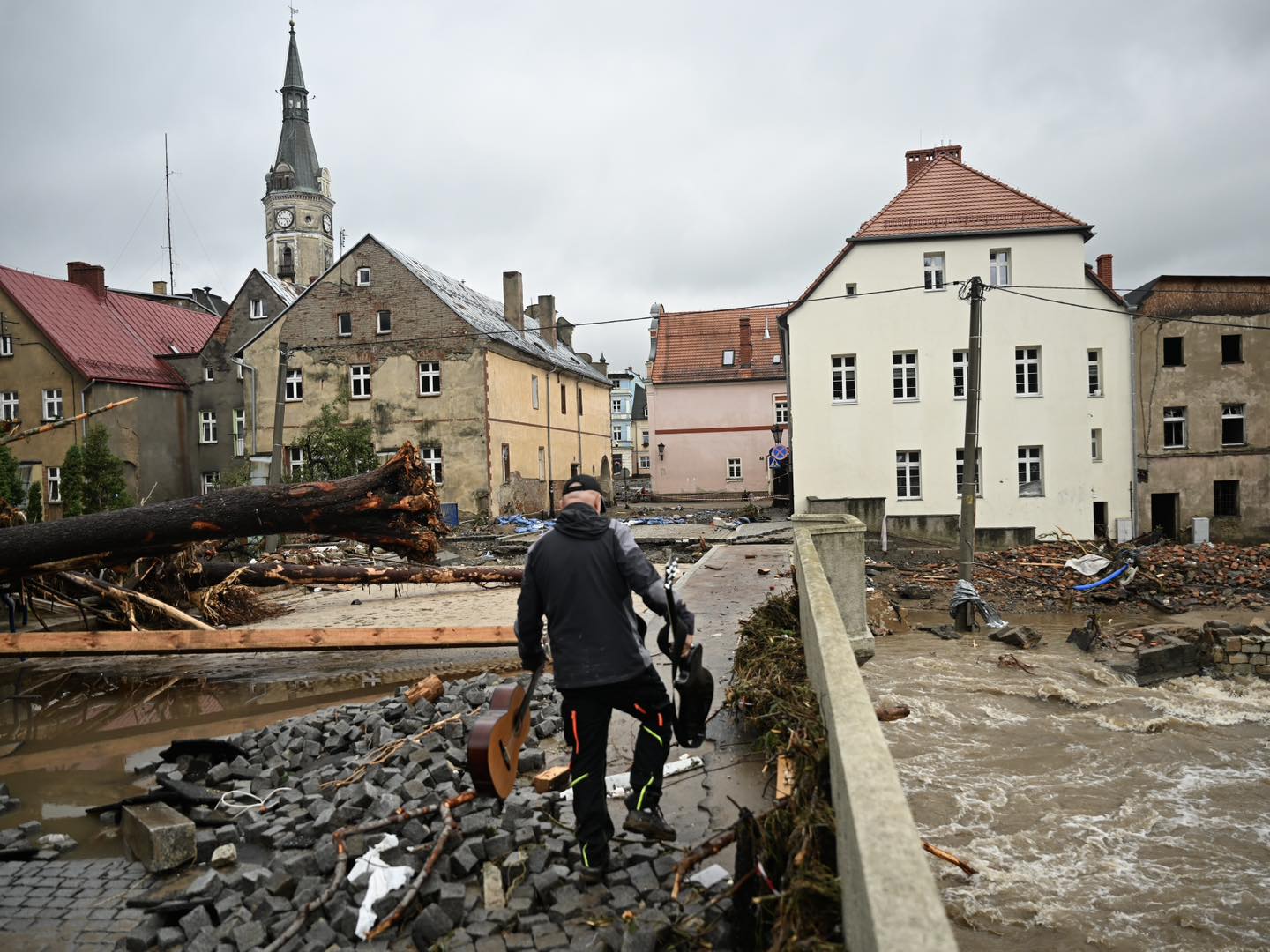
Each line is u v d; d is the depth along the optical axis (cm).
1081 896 559
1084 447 2797
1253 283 2936
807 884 271
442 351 3522
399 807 461
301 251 8700
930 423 2839
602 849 378
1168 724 976
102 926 383
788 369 2912
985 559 2317
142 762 666
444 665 1036
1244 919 528
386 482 1047
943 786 771
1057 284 2802
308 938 349
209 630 1038
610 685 379
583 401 5019
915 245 2847
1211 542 2880
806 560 654
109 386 3603
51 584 1124
